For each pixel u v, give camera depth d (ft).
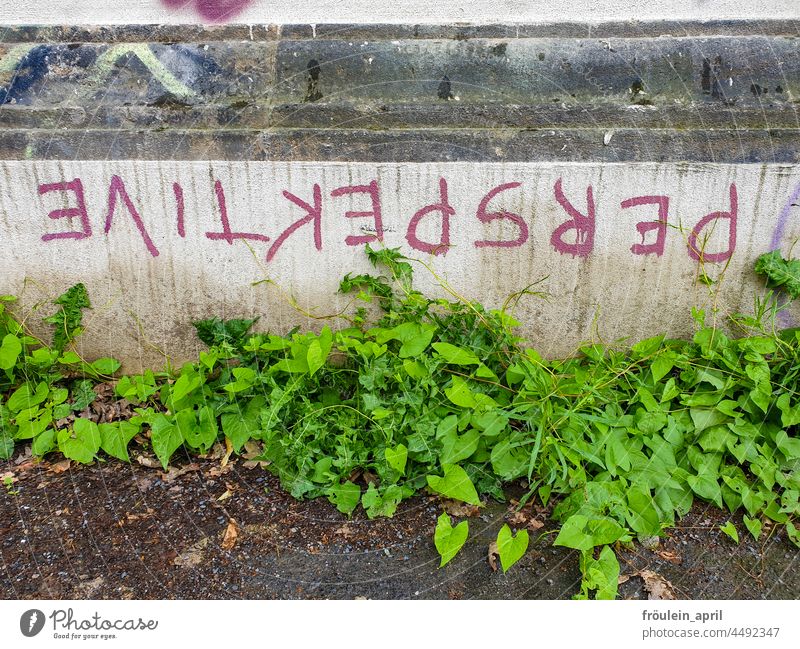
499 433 8.44
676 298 9.66
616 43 9.38
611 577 7.04
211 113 9.25
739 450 8.31
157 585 7.25
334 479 8.18
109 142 9.15
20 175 9.18
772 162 8.93
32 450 9.05
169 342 10.11
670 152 8.98
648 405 8.65
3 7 9.61
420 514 8.15
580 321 9.84
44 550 7.60
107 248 9.55
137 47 9.51
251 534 7.88
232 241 9.50
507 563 6.79
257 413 8.90
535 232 9.34
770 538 7.94
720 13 9.44
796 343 9.21
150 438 9.27
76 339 10.07
